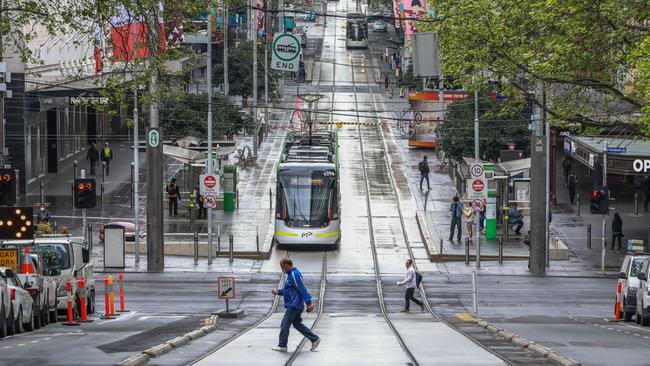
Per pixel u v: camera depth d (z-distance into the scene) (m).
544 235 92.44
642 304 56.94
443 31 71.00
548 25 67.75
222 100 147.88
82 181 87.75
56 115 142.00
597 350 40.53
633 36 67.06
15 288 46.41
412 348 41.34
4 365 33.31
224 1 67.19
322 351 40.38
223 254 99.94
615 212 112.44
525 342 42.59
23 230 51.44
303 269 93.25
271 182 138.62
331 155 111.44
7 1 68.50
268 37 188.88
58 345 40.31
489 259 98.88
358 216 119.44
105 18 56.50
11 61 117.56
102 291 80.06
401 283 70.31
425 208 122.19
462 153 135.12
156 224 92.38
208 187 96.25
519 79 75.69
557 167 151.25
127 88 58.50
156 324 55.06
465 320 62.22
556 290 83.00
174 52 58.91
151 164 92.56
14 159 123.81
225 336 48.00
